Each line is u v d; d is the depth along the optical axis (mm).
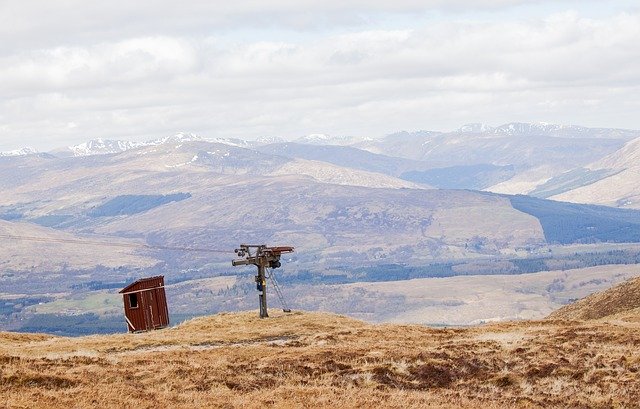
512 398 44625
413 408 40969
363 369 50625
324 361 52656
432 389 47906
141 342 70000
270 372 50344
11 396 39938
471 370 51812
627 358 51875
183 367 50594
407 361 52781
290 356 54938
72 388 43188
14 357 51406
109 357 55719
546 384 48156
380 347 59250
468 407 41562
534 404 43156
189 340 71375
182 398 42062
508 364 52844
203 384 46375
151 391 43438
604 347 56719
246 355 57750
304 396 43688
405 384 48938
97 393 41750
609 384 46594
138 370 49531
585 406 42625
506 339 61750
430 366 51625
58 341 72812
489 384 48812
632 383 46250
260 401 41781
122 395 41656
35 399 39531
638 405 42250
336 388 46125
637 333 62406
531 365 51562
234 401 41375
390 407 40938
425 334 70938
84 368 49219
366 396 44094
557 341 59719
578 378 48938
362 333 71312
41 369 48406
